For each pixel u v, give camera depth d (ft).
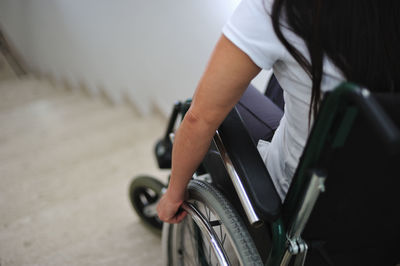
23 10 10.58
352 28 1.40
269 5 1.46
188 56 5.60
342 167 1.53
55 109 8.39
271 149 2.16
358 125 1.34
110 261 3.96
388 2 1.40
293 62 1.56
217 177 2.47
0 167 5.93
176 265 3.05
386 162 1.55
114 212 4.70
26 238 4.33
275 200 1.74
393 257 2.42
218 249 2.09
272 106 2.77
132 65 7.14
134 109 7.76
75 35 8.71
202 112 1.67
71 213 4.72
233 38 1.52
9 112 8.41
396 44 1.46
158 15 5.73
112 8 6.72
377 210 1.86
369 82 1.51
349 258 2.26
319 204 1.73
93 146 6.40
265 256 2.22
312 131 1.44
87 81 9.37
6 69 12.09
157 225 4.18
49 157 6.14
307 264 2.22
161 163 3.43
